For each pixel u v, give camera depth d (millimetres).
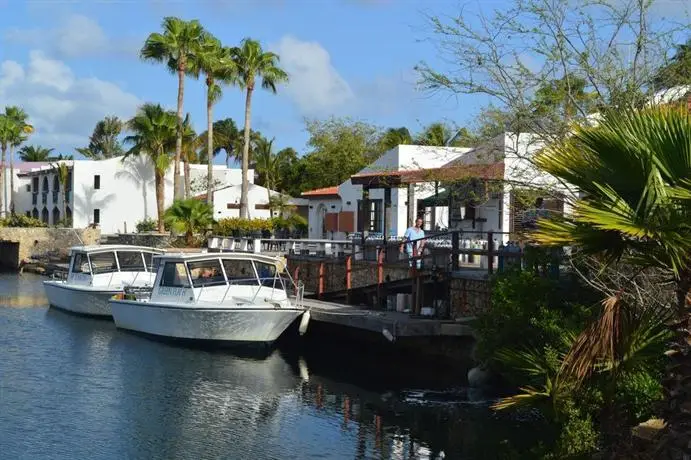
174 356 22000
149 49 53750
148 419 15422
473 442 13711
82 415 15617
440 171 16672
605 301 7262
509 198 17125
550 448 11266
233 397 17328
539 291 14078
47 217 74000
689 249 6332
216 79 53938
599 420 9211
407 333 19391
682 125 6508
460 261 25906
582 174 6953
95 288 29984
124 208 66875
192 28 53906
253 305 22812
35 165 94938
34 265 57625
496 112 14531
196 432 14578
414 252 22906
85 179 66125
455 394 17297
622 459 7965
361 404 16625
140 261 32031
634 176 6617
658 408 7559
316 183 63156
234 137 89000
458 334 19094
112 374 19531
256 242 34312
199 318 23000
